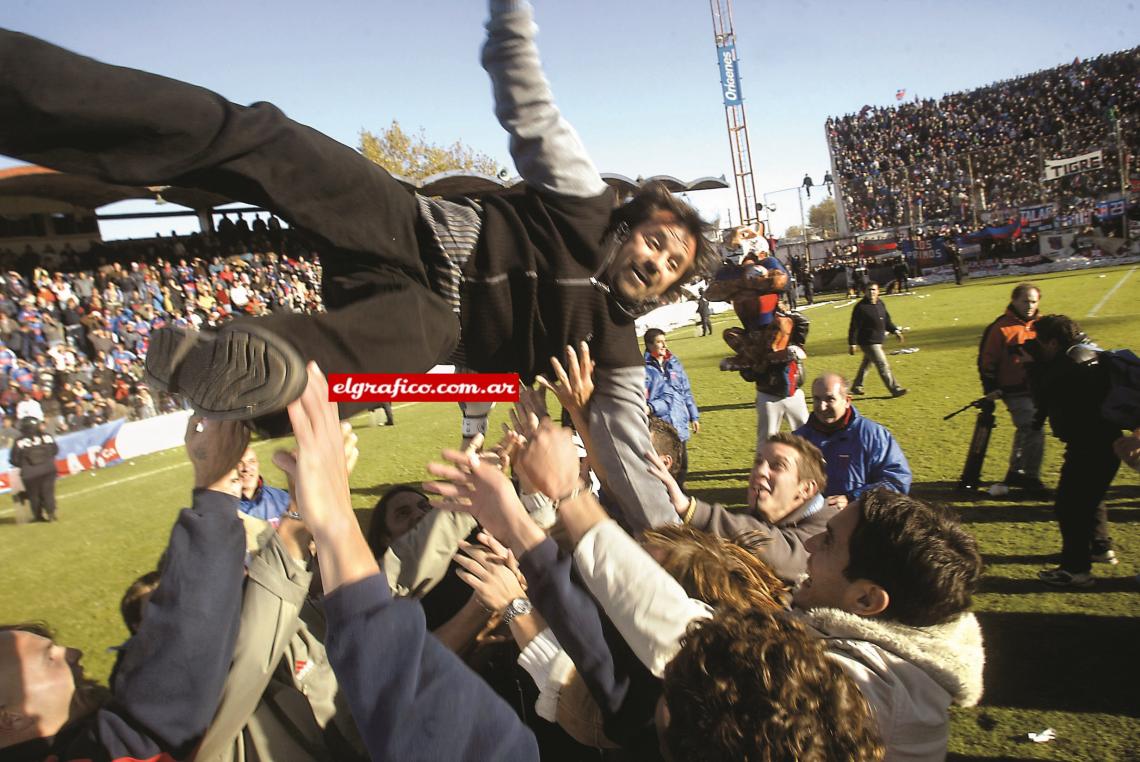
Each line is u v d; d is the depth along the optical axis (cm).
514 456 190
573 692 182
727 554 205
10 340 1565
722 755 125
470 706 123
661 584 153
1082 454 476
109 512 997
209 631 150
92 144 135
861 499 193
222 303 2030
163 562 160
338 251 167
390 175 177
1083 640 428
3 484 1195
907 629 177
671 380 806
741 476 830
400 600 128
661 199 192
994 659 421
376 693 120
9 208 1845
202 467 158
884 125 4356
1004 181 3922
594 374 204
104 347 1648
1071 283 2409
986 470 743
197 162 144
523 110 184
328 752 197
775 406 703
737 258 699
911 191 4147
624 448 208
